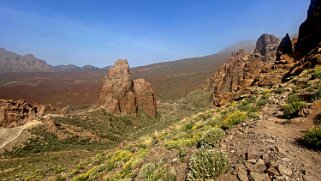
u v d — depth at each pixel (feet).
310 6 110.11
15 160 221.05
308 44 102.17
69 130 299.17
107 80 428.97
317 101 41.06
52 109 450.71
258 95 67.82
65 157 222.89
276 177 26.13
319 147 30.07
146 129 307.37
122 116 401.70
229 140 38.73
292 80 70.13
